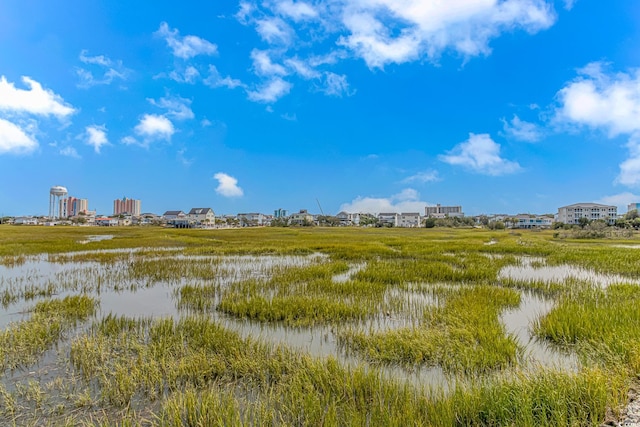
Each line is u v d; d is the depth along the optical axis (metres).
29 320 9.70
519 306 11.31
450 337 7.82
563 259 23.09
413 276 16.33
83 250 29.89
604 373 5.66
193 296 12.55
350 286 13.77
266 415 4.73
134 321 9.40
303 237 52.12
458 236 57.94
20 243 34.72
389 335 7.92
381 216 179.75
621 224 88.19
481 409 4.71
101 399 5.50
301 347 7.71
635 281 15.92
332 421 4.52
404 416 4.59
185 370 6.24
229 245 35.19
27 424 4.93
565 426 4.39
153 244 35.94
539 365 6.06
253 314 10.11
